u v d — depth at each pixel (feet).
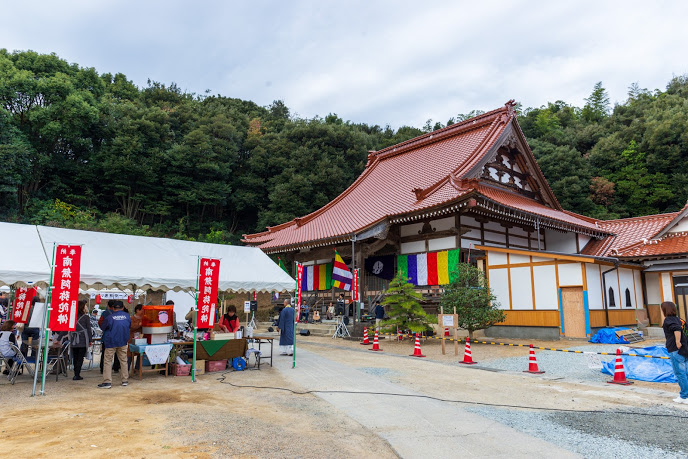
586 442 18.22
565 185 155.02
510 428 20.15
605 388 29.58
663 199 152.25
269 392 27.50
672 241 69.77
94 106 147.13
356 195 101.50
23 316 38.55
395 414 22.38
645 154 164.25
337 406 23.97
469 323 54.08
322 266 89.86
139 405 23.57
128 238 37.60
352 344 58.44
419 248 74.38
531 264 60.75
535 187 94.22
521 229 83.41
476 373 35.47
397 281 56.44
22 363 31.60
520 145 89.66
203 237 150.20
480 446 17.53
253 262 42.63
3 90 129.18
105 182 154.51
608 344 52.47
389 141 200.13
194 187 164.14
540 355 45.75
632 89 285.84
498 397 26.63
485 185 82.33
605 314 60.54
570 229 80.02
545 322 58.65
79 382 30.94
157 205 154.51
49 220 116.98
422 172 92.22
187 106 192.65
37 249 30.53
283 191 157.28
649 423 21.08
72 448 16.34
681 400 25.22
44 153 140.67
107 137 156.87
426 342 59.26
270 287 40.11
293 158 175.32
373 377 33.12
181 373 33.60
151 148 160.45
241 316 97.09
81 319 32.09
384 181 100.58
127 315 30.09
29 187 138.72
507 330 61.82
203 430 18.90
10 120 126.00
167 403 24.09
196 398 25.45
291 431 19.10
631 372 33.37
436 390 28.53
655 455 16.76
